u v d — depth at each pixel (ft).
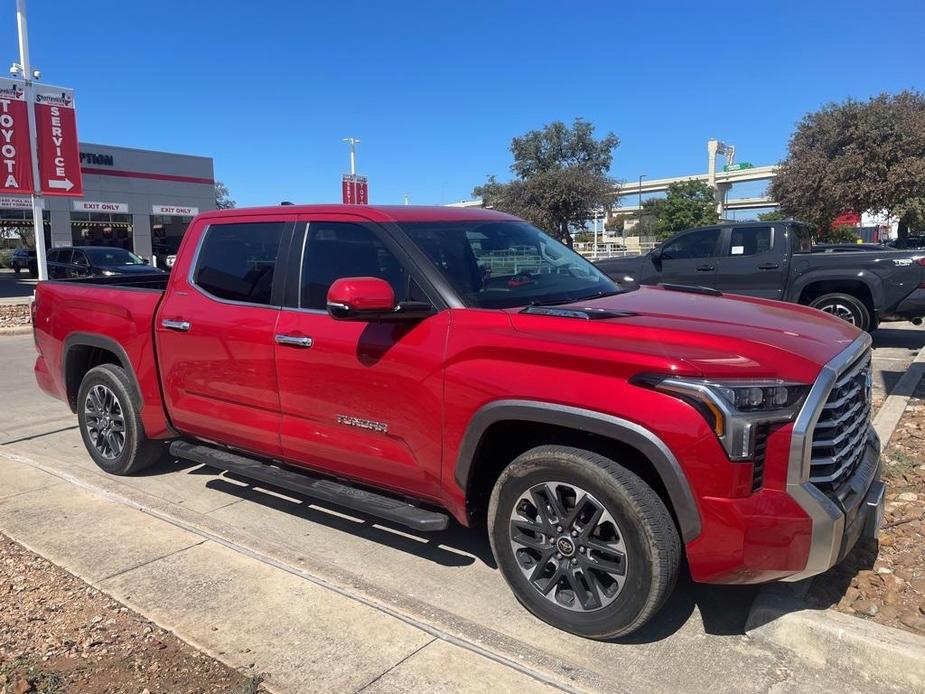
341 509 15.65
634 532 9.57
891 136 100.89
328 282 12.94
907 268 31.58
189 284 15.26
